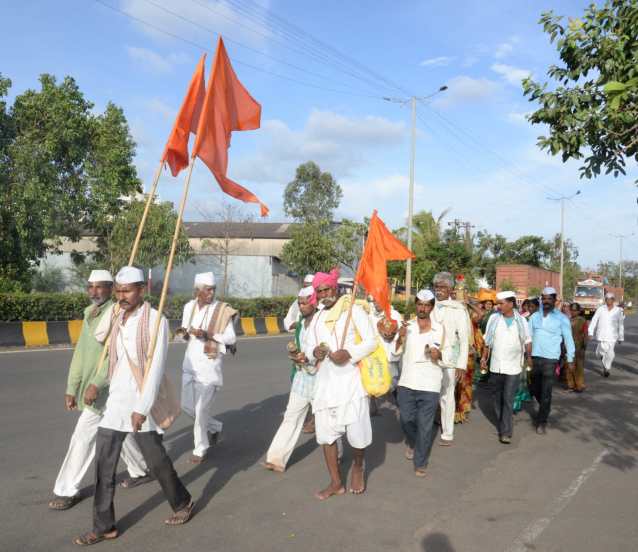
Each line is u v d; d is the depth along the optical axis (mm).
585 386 12242
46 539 4059
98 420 4637
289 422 5758
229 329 5992
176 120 4785
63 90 21266
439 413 8086
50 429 6875
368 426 5074
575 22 7719
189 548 3994
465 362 6957
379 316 8070
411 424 6133
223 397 9219
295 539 4199
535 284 42062
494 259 58750
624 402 10305
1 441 6328
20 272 21047
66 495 4551
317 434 5078
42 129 20828
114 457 4031
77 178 21875
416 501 5051
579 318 11484
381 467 6027
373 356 5043
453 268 35219
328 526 4449
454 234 37625
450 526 4531
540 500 5168
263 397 9289
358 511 4770
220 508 4730
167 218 27047
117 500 4809
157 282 35000
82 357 4602
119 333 4164
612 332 13836
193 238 40531
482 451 6809
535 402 10266
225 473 5625
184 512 4379
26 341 14469
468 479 5727
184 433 6973
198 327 5945
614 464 6352
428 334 5926
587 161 8023
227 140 5176
